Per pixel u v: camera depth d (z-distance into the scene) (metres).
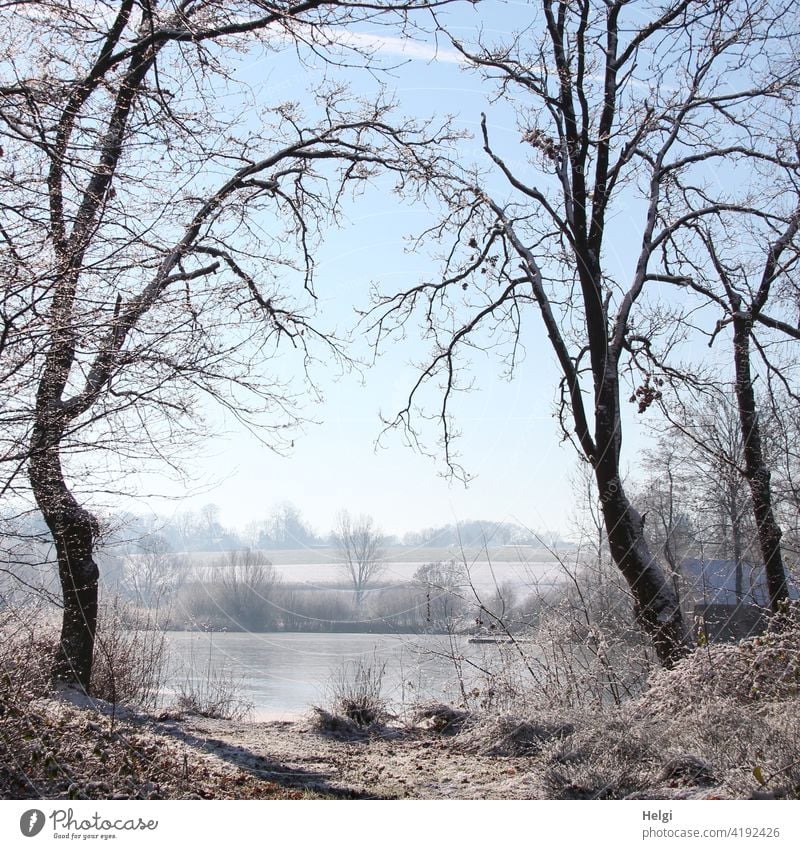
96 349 7.20
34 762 6.74
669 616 12.06
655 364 15.78
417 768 9.08
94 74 8.30
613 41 14.59
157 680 13.13
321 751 9.99
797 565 14.16
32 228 6.80
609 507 13.14
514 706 10.66
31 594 8.28
